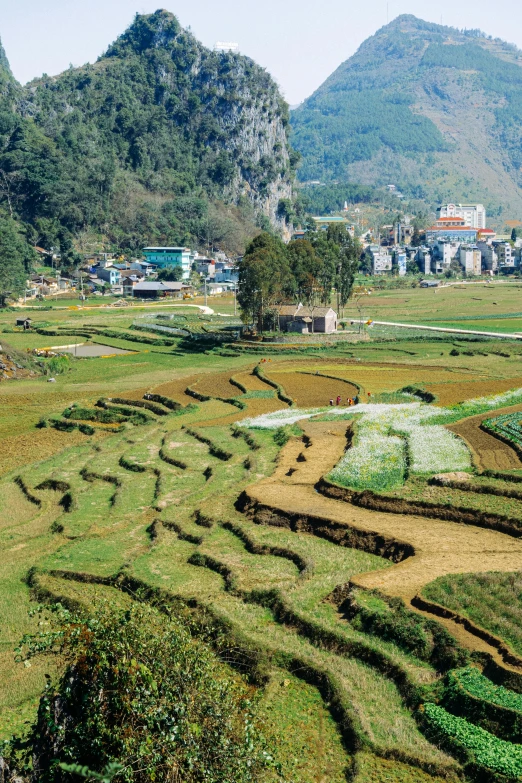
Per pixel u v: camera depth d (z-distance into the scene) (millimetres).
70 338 168625
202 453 76250
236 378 113438
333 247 172000
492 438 69188
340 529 51969
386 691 34875
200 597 44250
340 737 32312
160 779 25922
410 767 30188
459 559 45375
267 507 56344
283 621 41562
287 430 79625
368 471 61344
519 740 30531
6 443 85312
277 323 161375
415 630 37781
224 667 37906
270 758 27266
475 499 54094
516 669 33688
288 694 35406
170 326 178500
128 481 68750
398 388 100500
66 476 71562
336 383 106438
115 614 29531
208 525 56281
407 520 52875
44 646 29031
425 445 67375
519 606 38875
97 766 26047
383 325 173000
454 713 32469
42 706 27844
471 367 114812
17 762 27297
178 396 102938
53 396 107500
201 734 26844
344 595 42750
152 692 26953
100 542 54594
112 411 96000
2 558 53469
